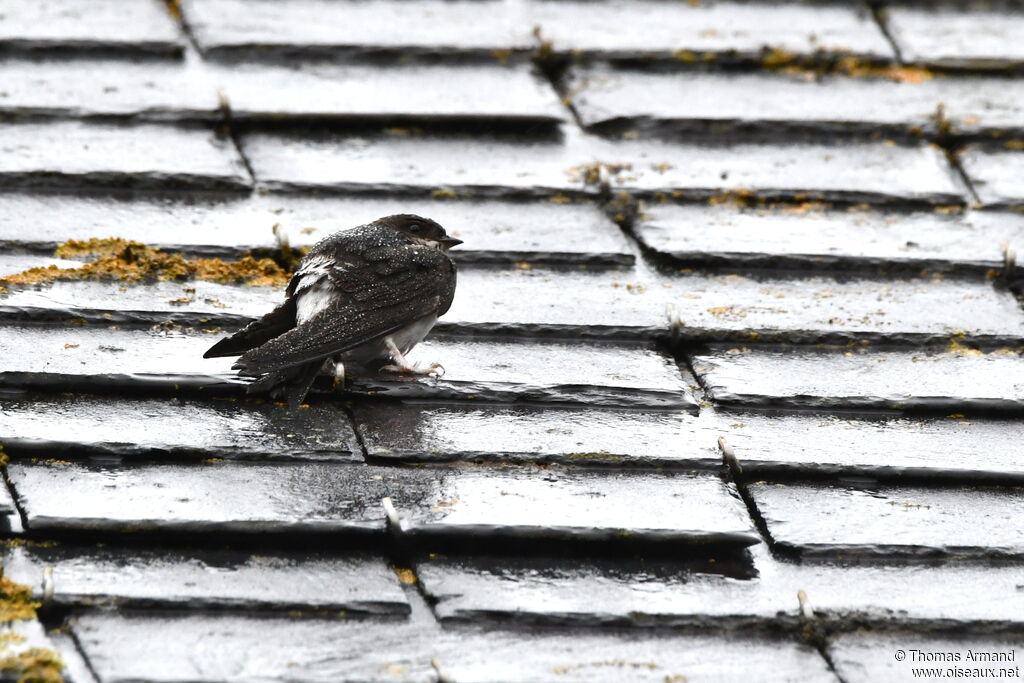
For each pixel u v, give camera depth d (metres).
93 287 10.02
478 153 12.07
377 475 8.59
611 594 7.87
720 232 11.38
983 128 12.77
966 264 11.18
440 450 8.85
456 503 8.34
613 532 8.19
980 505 8.89
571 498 8.50
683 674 7.40
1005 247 11.17
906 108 12.98
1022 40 14.08
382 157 11.88
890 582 8.20
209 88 12.36
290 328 9.61
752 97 12.99
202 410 9.06
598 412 9.47
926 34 14.04
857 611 7.94
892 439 9.41
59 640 7.20
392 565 7.98
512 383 9.56
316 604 7.55
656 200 11.71
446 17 13.69
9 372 9.02
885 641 7.83
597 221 11.45
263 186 11.34
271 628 7.39
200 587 7.58
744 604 7.90
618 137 12.45
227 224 10.89
